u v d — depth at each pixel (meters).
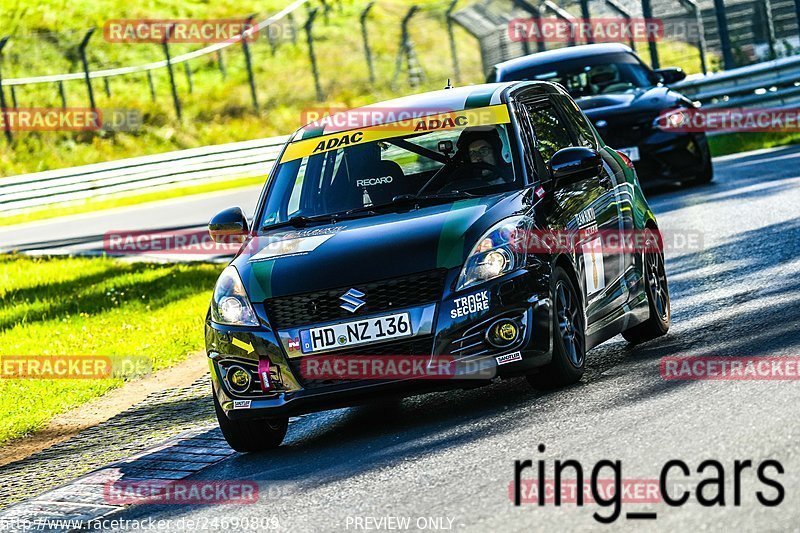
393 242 22.08
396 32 146.50
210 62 149.38
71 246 71.44
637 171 52.47
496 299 21.36
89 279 55.03
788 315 25.47
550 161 24.03
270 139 118.50
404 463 18.89
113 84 144.50
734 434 16.62
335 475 19.16
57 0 159.62
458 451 18.86
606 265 24.89
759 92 81.44
